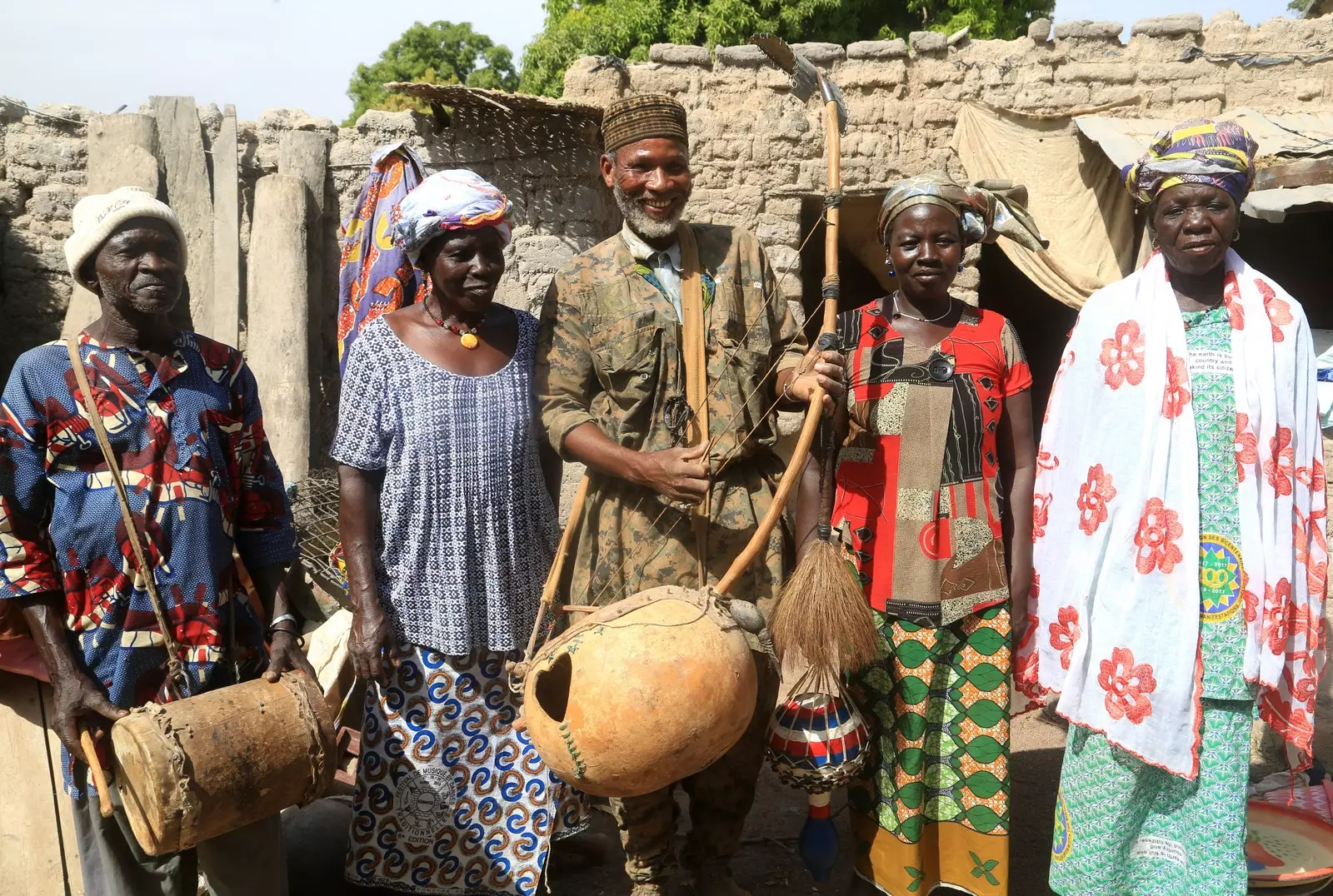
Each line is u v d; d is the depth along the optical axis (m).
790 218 7.76
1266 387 2.53
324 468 7.11
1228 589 2.56
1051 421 2.79
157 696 2.50
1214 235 2.51
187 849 2.64
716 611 2.43
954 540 2.76
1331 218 10.51
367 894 3.01
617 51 16.17
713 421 2.81
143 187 7.15
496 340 2.88
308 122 7.57
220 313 7.32
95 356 2.45
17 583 2.37
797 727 2.72
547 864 3.21
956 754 2.86
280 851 2.68
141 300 2.39
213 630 2.56
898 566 2.78
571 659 2.46
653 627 2.34
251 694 2.46
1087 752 2.73
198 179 7.35
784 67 2.79
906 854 2.82
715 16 15.30
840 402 2.69
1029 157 7.64
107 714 2.38
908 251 2.74
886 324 2.85
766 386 2.95
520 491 2.87
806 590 2.57
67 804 2.77
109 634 2.45
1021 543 2.85
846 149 7.76
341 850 3.15
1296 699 2.62
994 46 7.76
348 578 2.83
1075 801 2.78
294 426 7.15
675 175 2.73
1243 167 2.49
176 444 2.50
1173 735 2.55
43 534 2.46
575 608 2.56
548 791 2.97
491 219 2.68
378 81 23.88
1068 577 2.76
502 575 2.85
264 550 2.74
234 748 2.34
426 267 2.78
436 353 2.81
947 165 7.84
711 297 2.85
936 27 15.72
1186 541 2.54
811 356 2.71
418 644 2.83
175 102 7.32
